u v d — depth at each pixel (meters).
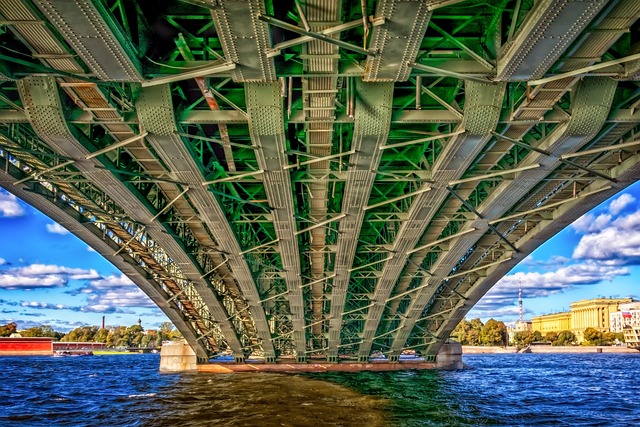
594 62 17.39
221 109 21.36
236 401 37.25
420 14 14.95
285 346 63.97
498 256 43.38
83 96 19.58
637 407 38.62
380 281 41.59
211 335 61.81
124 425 28.78
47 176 27.41
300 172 26.67
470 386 50.62
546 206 29.66
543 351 196.12
